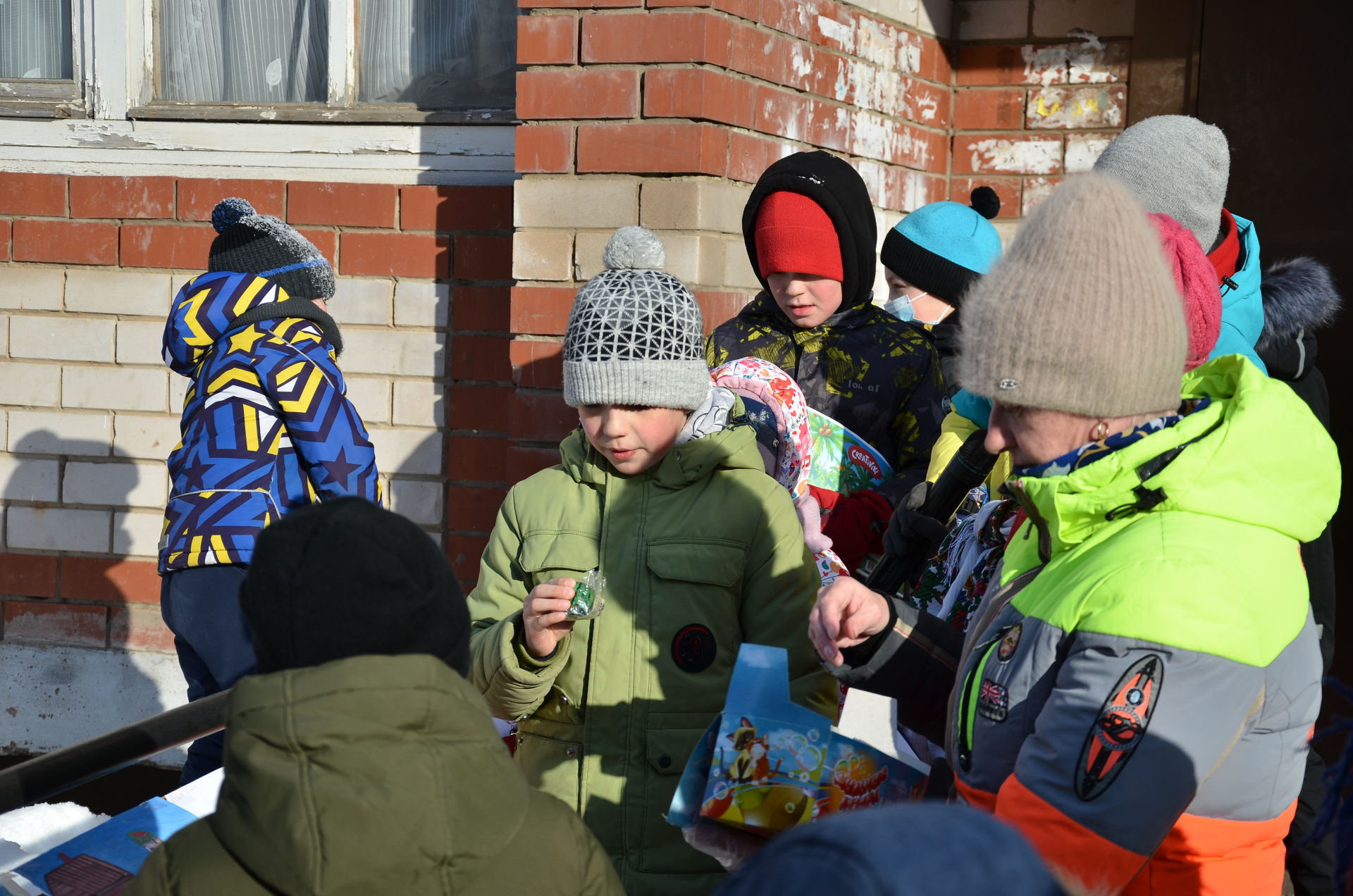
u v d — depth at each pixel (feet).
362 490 10.43
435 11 13.28
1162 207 7.11
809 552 6.71
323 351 10.68
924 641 5.44
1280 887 4.59
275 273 10.84
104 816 6.89
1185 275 5.35
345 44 13.46
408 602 3.80
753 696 5.25
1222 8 13.79
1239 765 4.27
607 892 4.00
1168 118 7.30
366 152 13.46
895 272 11.00
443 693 3.63
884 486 8.54
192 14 13.97
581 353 6.42
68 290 13.76
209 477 10.19
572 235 11.44
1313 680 4.41
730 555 6.44
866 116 13.24
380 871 3.45
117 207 13.61
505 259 12.75
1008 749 4.42
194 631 10.12
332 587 3.74
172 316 10.68
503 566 6.84
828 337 9.67
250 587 3.85
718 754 5.13
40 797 4.82
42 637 14.01
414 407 13.12
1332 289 9.41
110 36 13.97
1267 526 4.30
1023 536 5.10
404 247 13.00
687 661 6.37
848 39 12.82
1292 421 4.38
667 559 6.41
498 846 3.66
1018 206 14.58
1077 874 3.97
